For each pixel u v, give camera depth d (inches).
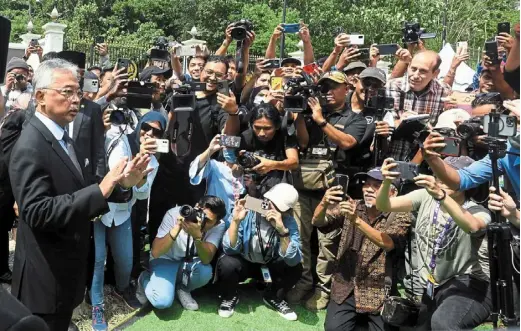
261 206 151.4
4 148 135.7
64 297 105.0
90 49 554.6
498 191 105.6
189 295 158.1
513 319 104.8
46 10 1087.0
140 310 154.7
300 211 167.2
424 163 156.0
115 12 1040.2
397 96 181.3
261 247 154.8
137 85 143.8
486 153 139.9
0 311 68.9
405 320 139.1
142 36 935.0
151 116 150.4
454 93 186.5
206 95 169.3
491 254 106.9
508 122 103.9
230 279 154.9
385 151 154.6
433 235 131.6
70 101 104.0
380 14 657.0
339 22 700.7
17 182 98.9
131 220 162.7
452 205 117.8
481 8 395.2
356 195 159.0
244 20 185.8
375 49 199.6
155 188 169.9
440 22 607.5
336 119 163.9
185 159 167.8
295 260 155.8
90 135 134.3
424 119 149.3
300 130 161.2
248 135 163.8
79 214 98.7
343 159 163.9
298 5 823.1
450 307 125.2
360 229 145.7
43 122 103.8
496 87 144.8
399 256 154.0
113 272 163.9
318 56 728.3
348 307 150.5
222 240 157.2
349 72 189.9
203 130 168.6
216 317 154.6
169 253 154.1
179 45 217.9
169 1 1047.0
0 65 91.0
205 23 952.3
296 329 154.2
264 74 199.8
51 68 103.6
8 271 165.0
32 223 98.4
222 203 151.6
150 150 111.7
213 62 166.4
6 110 186.4
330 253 163.0
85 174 112.8
